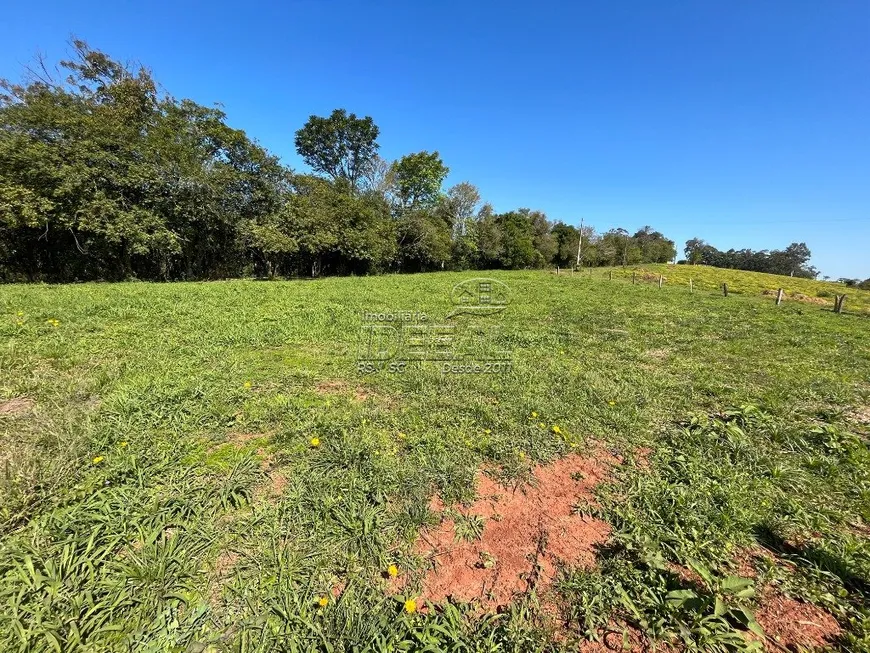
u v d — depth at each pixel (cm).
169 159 1881
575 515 239
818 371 570
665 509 239
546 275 2922
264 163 2439
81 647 144
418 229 3325
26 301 827
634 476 279
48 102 1609
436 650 148
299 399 394
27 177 1420
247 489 241
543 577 191
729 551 209
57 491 221
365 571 188
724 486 263
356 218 2844
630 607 172
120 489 229
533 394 434
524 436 335
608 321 967
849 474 285
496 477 277
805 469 293
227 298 1104
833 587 189
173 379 418
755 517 233
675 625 164
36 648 141
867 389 487
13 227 1416
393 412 376
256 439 311
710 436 336
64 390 369
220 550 194
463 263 4066
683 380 514
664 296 1658
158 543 193
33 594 161
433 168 3825
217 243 2358
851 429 372
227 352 550
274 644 150
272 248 2277
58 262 1764
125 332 617
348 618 159
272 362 521
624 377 513
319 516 221
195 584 174
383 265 3316
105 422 307
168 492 232
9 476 218
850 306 1723
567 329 841
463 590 182
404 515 227
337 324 784
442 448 306
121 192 1731
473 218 4172
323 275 2984
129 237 1686
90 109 1773
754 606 178
